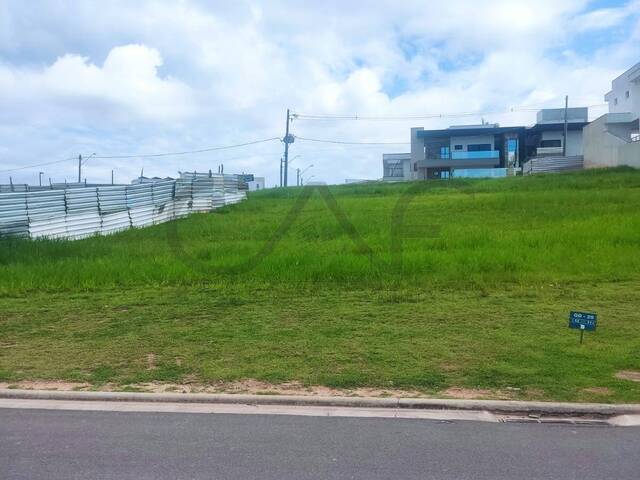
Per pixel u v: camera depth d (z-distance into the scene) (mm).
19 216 16703
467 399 5508
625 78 48312
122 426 5051
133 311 9102
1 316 8883
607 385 5809
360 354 6871
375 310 8898
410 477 4051
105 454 4469
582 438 4746
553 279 10602
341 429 4949
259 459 4359
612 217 16375
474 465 4242
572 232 14266
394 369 6359
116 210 20406
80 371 6441
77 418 5250
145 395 5707
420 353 6867
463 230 15797
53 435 4859
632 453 4453
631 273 10852
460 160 59250
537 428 4969
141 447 4598
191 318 8641
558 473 4109
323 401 5547
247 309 9117
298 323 8273
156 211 22812
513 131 60656
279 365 6547
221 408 5488
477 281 10547
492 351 6891
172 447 4594
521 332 7633
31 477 4090
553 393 5629
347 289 10383
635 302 9070
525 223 17062
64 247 14969
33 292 10578
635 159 37250
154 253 14141
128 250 14656
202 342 7453
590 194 23000
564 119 56688
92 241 16734
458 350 6953
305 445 4617
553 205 20797
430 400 5480
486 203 22000
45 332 8016
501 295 9703
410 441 4688
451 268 11242
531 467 4211
